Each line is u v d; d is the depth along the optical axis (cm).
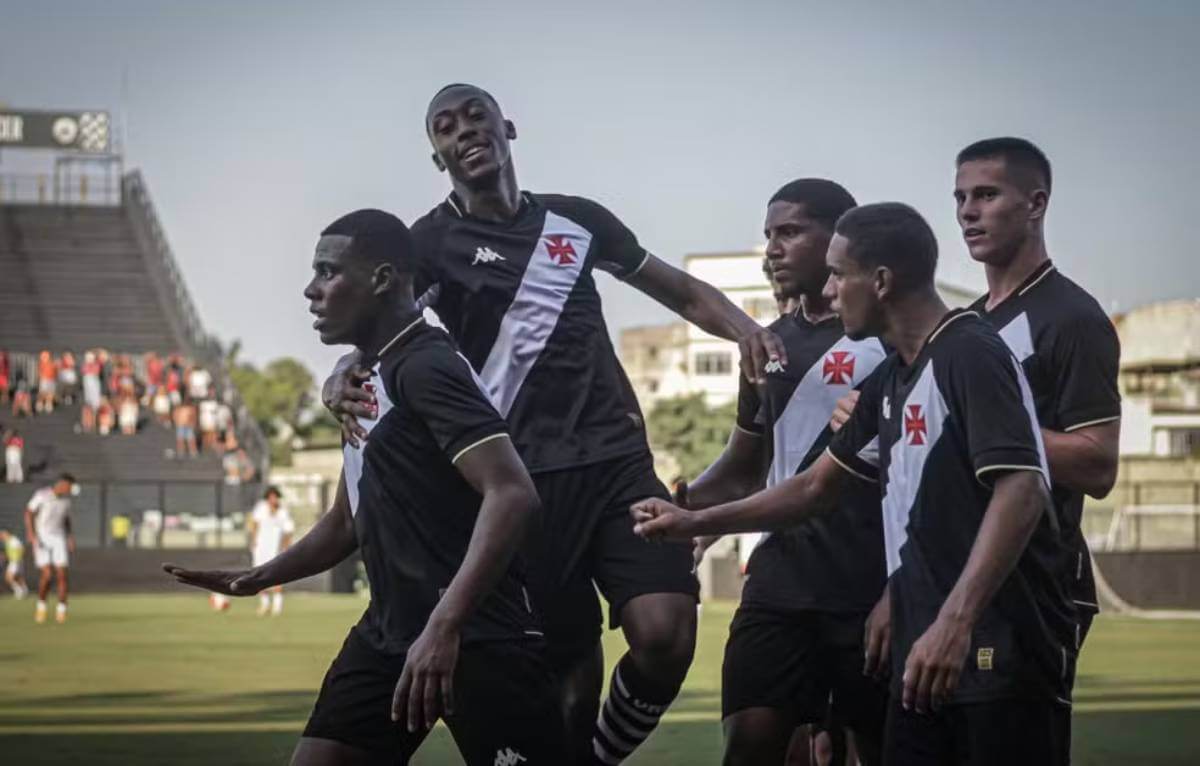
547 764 616
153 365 5497
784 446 779
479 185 766
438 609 590
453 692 607
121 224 6281
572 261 779
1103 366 668
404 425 616
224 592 686
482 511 600
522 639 616
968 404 583
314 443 8712
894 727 608
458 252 772
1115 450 667
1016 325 679
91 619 3000
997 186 680
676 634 748
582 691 776
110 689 1648
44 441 5203
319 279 626
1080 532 673
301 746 622
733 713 763
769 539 763
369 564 628
